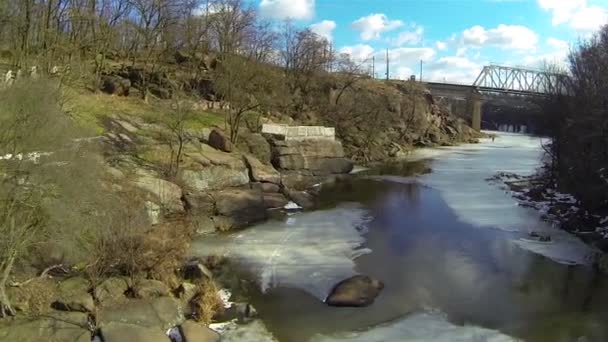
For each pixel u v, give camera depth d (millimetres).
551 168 49594
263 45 73812
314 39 84688
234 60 57562
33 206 18688
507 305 23562
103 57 57000
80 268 22438
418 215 40594
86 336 18438
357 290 24516
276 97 65750
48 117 19344
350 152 74438
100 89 55469
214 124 53969
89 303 20188
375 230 36000
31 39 43406
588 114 38969
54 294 20359
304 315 22531
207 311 21766
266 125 58281
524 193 48375
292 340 20250
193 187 39406
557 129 47094
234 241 33094
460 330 21109
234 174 43156
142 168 38031
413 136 100250
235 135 51375
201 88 64875
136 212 26938
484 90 144125
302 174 55500
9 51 43406
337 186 53844
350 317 22359
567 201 41062
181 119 41469
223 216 37219
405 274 27344
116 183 32094
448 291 25172
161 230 29422
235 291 25031
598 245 31031
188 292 23141
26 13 39594
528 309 23141
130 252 22859
